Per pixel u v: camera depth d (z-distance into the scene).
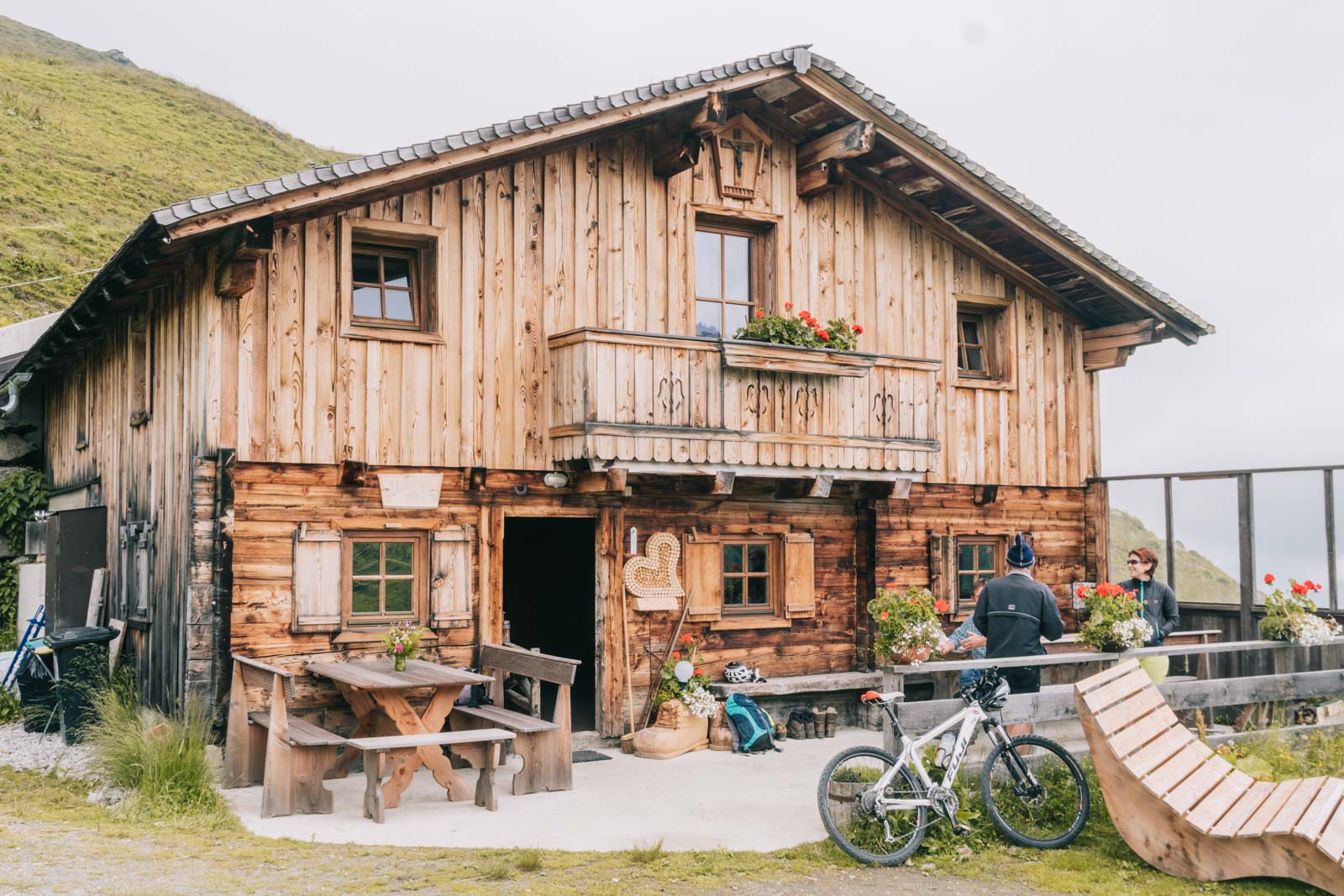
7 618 17.00
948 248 13.36
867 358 11.55
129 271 9.94
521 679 10.44
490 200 10.53
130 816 7.64
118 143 50.16
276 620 9.35
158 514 10.54
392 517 9.95
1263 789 7.21
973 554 13.41
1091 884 6.52
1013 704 7.98
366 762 7.96
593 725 11.48
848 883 6.49
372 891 6.02
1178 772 7.11
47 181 41.28
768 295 12.17
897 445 11.84
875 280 12.79
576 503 10.95
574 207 10.98
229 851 6.78
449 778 8.38
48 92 54.44
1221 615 12.61
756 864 6.80
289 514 9.48
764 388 11.06
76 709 10.52
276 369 9.46
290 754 7.91
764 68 10.90
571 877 6.44
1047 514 13.79
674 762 10.18
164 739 8.25
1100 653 8.57
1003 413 13.55
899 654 7.80
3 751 10.38
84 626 12.16
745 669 11.59
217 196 8.46
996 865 6.88
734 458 10.78
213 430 9.17
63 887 5.90
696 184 11.74
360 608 9.87
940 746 7.50
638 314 11.28
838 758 7.16
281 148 63.12
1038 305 13.96
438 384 10.19
